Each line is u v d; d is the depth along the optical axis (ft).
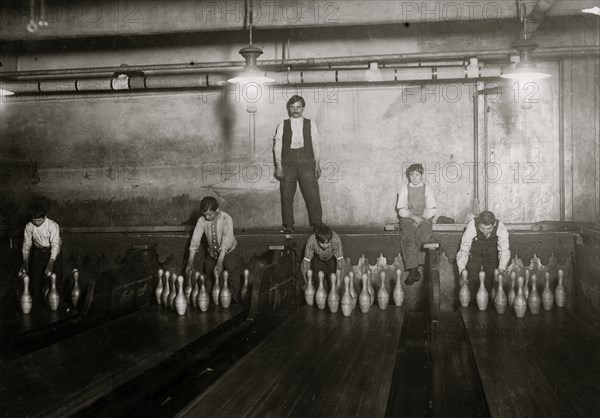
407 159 28.07
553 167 26.94
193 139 29.99
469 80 27.43
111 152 30.83
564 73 26.48
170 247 26.81
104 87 28.68
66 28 25.90
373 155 28.30
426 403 14.33
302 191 27.30
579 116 26.45
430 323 20.25
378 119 28.22
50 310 21.71
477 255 22.79
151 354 15.74
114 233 27.94
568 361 14.71
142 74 28.60
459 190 27.68
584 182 26.53
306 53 28.89
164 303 21.93
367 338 17.02
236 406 11.82
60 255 23.47
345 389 12.73
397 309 21.25
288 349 15.93
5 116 31.73
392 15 24.17
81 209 31.12
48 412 11.84
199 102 29.89
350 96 28.37
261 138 29.32
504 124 27.20
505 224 25.63
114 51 30.63
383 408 11.62
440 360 17.10
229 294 21.63
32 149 31.53
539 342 16.57
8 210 31.65
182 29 25.29
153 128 30.37
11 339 18.12
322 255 22.94
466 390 14.99
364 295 20.58
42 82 29.27
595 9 22.44
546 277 20.92
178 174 30.19
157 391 14.52
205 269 24.58
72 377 13.89
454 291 24.73
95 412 12.46
